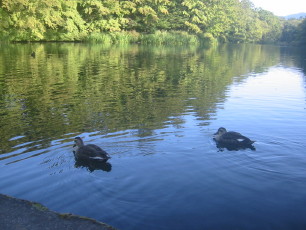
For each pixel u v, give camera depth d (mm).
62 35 49344
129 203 5617
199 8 64750
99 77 19172
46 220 4934
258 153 7828
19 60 25906
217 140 8648
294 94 15148
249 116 11258
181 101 13469
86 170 6891
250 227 4984
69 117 10898
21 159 7488
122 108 12148
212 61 30781
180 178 6523
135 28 59062
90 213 5312
